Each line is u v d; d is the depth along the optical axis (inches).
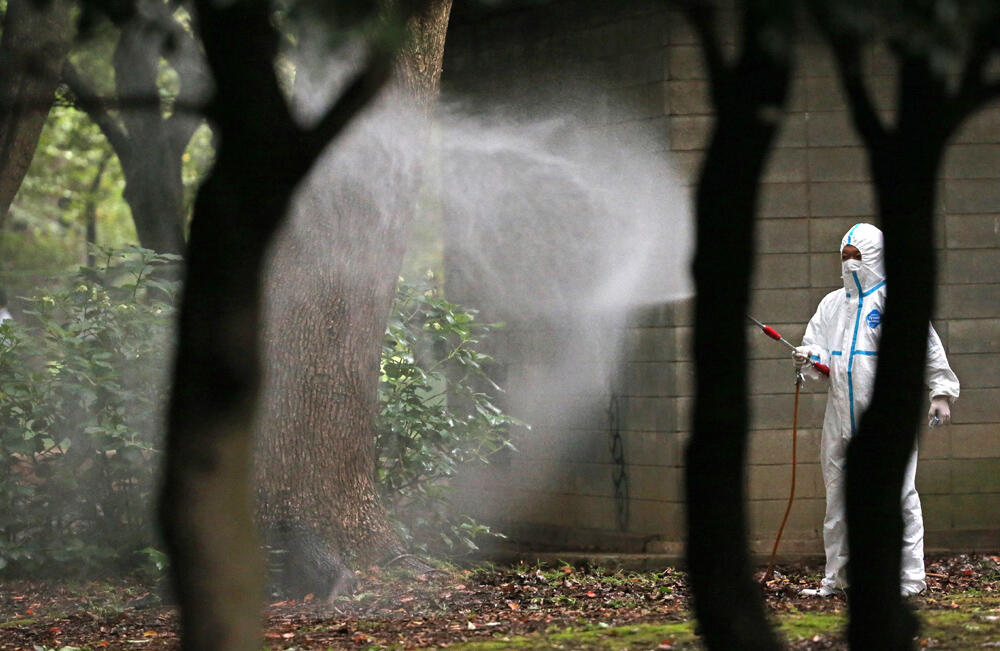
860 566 202.4
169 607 443.8
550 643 339.6
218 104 167.3
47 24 399.5
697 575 194.7
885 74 504.7
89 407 500.7
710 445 191.3
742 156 181.5
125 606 446.0
